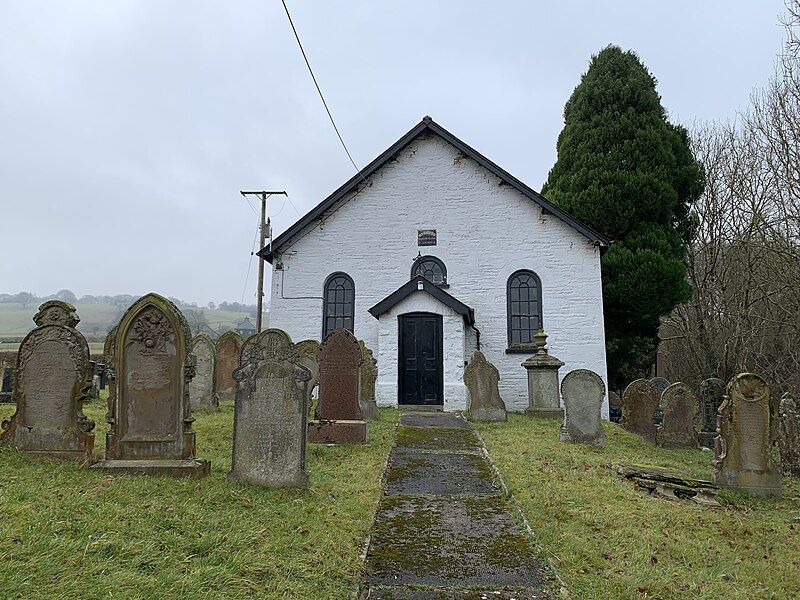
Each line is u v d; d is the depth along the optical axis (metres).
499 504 7.18
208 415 13.05
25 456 7.45
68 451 7.58
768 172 22.55
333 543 5.41
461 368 17.02
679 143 22.58
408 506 7.05
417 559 5.43
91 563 4.38
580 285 18.89
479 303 19.20
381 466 8.75
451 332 17.28
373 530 6.13
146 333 7.51
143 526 5.21
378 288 19.59
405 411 16.30
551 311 18.88
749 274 21.80
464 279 19.36
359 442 10.49
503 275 19.25
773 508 7.95
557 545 5.82
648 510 7.18
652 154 21.67
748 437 8.63
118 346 7.48
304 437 7.07
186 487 6.57
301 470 7.00
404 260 19.66
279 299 19.89
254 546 5.10
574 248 19.11
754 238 22.28
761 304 22.75
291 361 7.14
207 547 4.95
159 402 7.43
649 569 5.34
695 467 10.25
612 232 21.11
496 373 14.65
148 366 7.48
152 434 7.38
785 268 19.53
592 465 9.48
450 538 5.97
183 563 4.59
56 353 7.75
